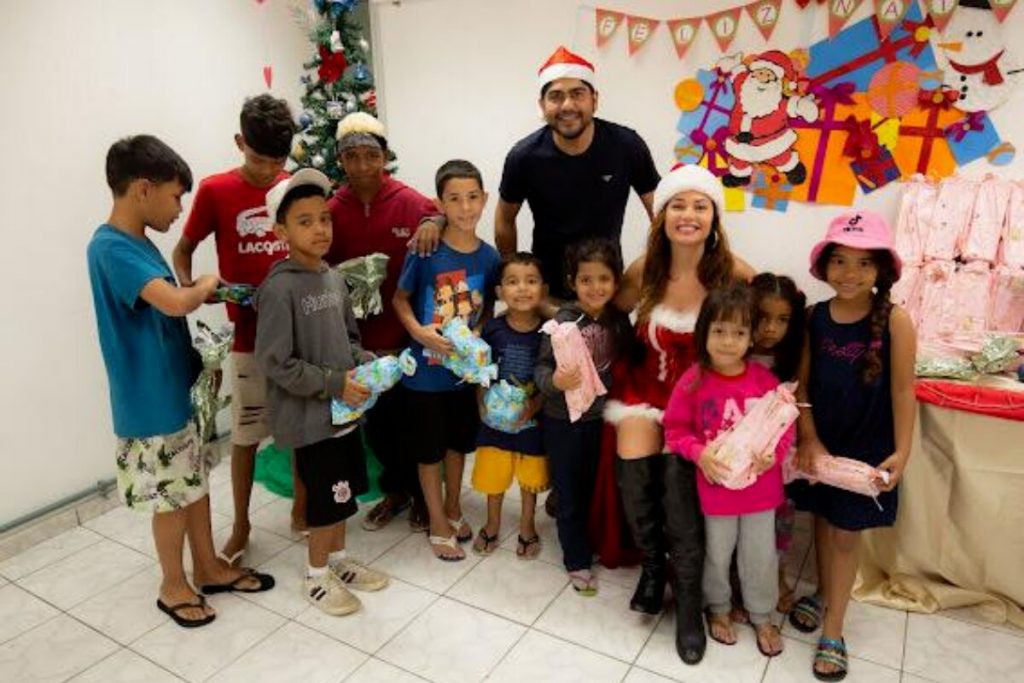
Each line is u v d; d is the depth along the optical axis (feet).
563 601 7.09
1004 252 7.32
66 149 8.36
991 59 7.45
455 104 10.63
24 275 8.11
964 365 6.56
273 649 6.46
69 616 6.98
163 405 6.20
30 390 8.32
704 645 6.23
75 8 8.29
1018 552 6.52
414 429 7.65
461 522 8.41
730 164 8.95
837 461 5.69
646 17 8.96
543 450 7.38
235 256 7.66
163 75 9.36
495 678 6.06
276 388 6.55
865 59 8.01
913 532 6.79
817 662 6.03
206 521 7.12
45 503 8.62
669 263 6.60
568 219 7.76
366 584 7.30
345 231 7.97
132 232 6.01
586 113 7.18
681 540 6.24
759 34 8.44
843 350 5.82
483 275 7.53
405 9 10.60
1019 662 6.15
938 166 7.90
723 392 5.88
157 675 6.16
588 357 6.56
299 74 11.39
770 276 6.12
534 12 9.66
